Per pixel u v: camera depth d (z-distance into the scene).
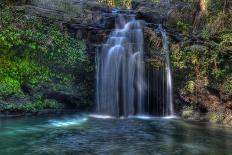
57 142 8.24
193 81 11.88
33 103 11.51
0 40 11.57
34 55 11.98
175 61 12.00
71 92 12.23
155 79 12.24
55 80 12.19
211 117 11.23
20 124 10.03
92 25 13.25
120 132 9.43
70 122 10.54
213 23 12.40
